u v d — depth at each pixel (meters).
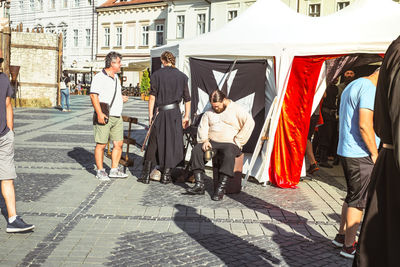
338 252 4.30
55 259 3.95
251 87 7.57
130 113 20.23
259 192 6.70
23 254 4.04
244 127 6.32
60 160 8.62
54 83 22.67
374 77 3.99
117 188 6.61
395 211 2.40
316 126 8.20
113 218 5.17
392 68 2.30
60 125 14.54
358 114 3.97
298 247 4.41
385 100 2.40
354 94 3.99
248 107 7.61
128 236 4.58
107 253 4.11
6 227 4.73
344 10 8.34
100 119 6.79
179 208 5.66
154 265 3.87
